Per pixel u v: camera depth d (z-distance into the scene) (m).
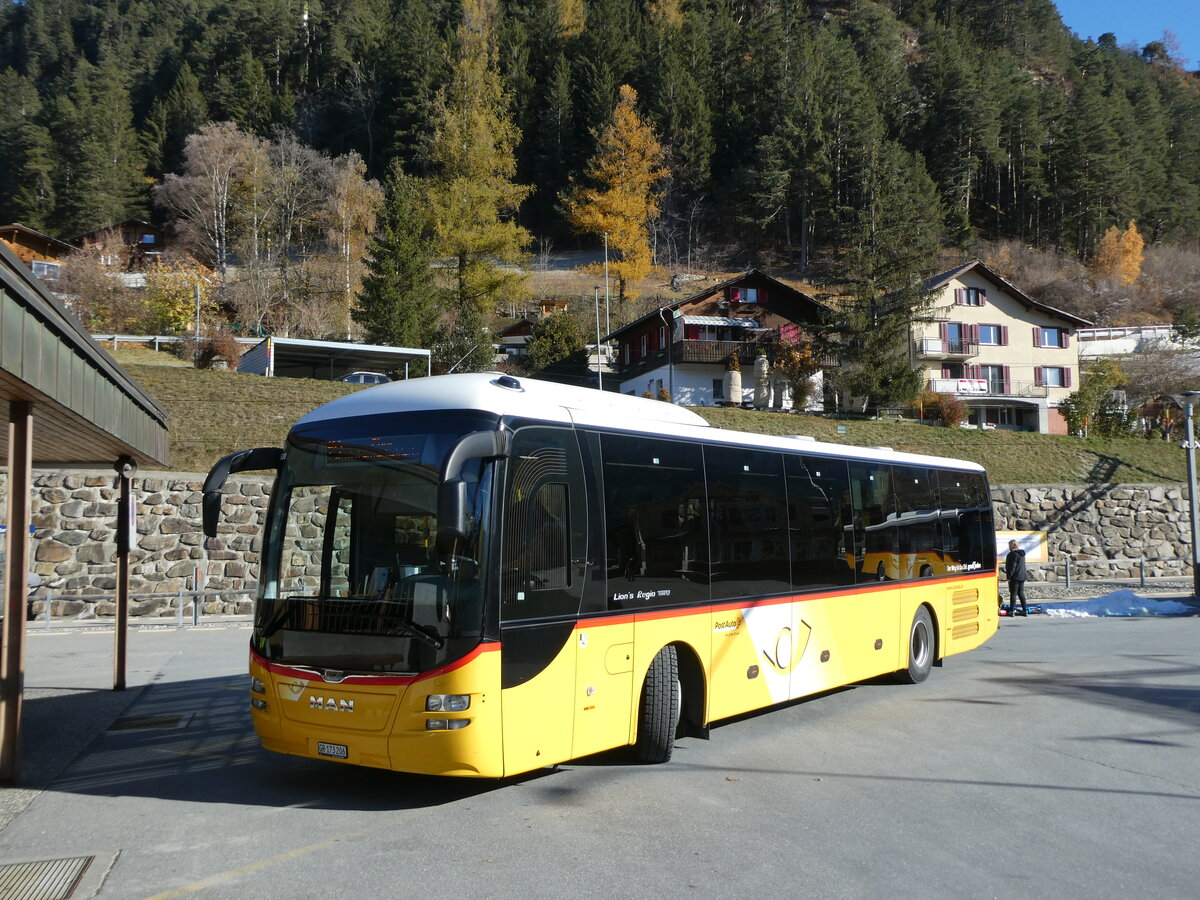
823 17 128.62
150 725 8.77
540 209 99.25
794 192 93.81
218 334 36.81
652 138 78.38
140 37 120.88
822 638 9.27
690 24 107.94
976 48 126.25
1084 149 98.00
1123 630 17.38
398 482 6.12
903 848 5.39
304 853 5.26
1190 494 24.09
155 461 10.71
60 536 19.84
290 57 107.62
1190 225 103.19
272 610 6.34
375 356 37.53
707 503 7.91
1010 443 37.16
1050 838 5.62
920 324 49.03
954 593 12.20
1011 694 10.55
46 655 13.68
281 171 66.25
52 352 6.38
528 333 66.31
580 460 6.67
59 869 5.00
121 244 67.62
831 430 37.03
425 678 5.61
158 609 20.17
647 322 54.53
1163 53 168.75
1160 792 6.65
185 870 4.99
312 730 5.99
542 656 6.09
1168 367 58.56
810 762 7.46
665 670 7.23
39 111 90.38
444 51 92.12
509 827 5.76
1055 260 91.19
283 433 25.11
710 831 5.69
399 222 48.12
